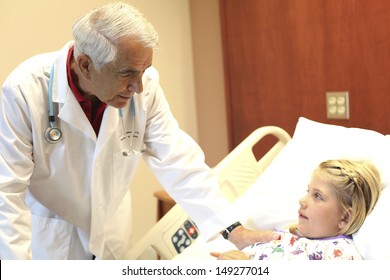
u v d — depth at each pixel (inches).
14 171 53.5
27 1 85.8
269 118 96.1
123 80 48.5
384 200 56.8
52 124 56.5
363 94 80.4
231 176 76.1
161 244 68.6
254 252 58.4
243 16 96.4
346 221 57.1
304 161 68.6
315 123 73.1
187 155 62.5
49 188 61.5
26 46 86.6
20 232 52.0
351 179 56.7
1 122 53.7
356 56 80.1
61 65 54.8
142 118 60.4
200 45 108.4
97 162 60.1
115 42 46.2
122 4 48.8
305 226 58.4
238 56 99.0
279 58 91.9
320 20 84.0
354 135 68.1
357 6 78.5
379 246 52.9
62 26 90.4
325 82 85.4
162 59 104.9
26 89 53.8
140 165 104.1
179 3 106.6
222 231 61.7
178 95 108.7
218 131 108.7
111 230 71.2
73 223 65.6
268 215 66.1
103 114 58.1
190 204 62.5
